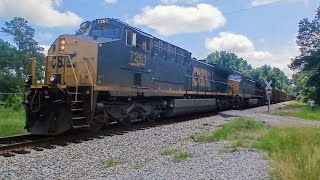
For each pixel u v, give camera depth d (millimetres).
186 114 23000
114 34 14828
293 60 52812
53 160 8680
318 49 51250
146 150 10547
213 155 9500
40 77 13992
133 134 13328
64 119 12133
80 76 13328
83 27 15852
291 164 7285
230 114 24734
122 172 7484
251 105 41906
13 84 60281
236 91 33906
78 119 12469
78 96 12938
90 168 8102
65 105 12117
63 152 9680
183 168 7746
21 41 74812
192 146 11359
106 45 13734
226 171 7398
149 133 13789
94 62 13234
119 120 15133
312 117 27453
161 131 14562
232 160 8727
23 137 12305
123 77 14852
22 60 70312
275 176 6793
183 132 14711
